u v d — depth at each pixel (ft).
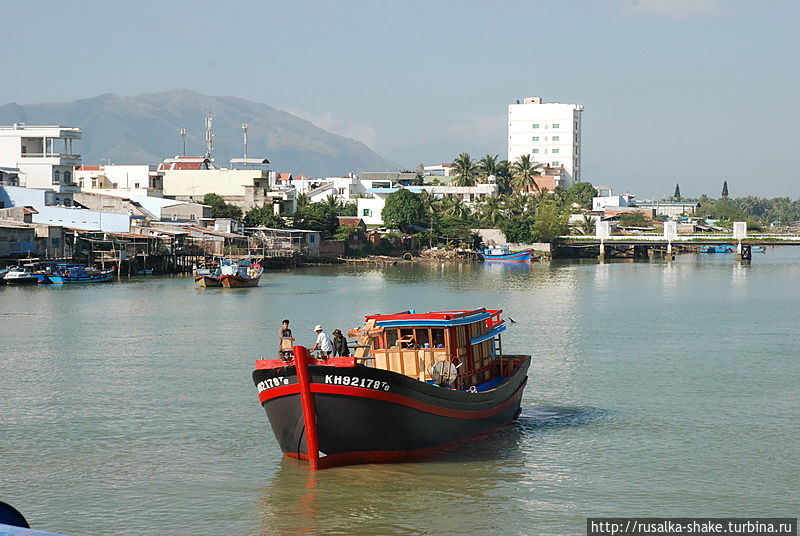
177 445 105.91
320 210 540.93
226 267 352.69
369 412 89.66
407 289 333.42
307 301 282.56
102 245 387.14
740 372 153.38
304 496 87.71
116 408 124.06
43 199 387.75
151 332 202.80
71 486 91.97
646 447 105.91
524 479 93.71
